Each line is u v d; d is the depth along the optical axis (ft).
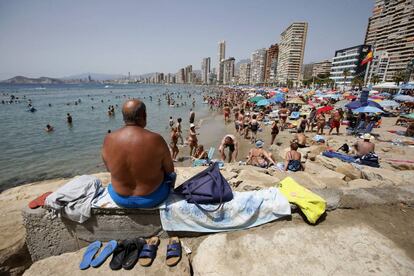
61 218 8.32
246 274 7.07
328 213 10.11
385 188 11.95
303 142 36.35
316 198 9.66
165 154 8.23
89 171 34.76
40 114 92.38
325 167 24.35
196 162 27.43
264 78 539.70
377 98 74.64
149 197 8.16
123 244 7.93
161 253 8.03
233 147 26.66
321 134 49.75
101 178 16.20
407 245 8.30
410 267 7.30
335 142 40.22
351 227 9.20
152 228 8.70
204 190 8.61
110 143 7.62
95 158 40.40
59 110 106.11
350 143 39.24
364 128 46.93
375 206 10.64
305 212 9.20
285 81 433.48
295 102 81.82
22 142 50.83
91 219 8.41
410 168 24.68
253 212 8.95
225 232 8.95
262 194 9.49
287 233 8.76
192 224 8.71
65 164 37.55
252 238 8.54
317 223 9.39
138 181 7.84
